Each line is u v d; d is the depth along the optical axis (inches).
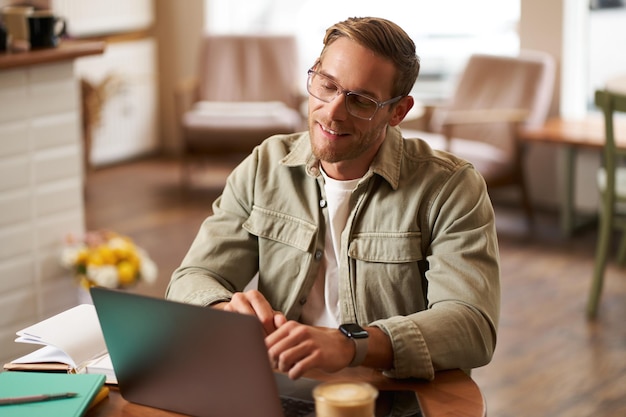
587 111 247.1
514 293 183.9
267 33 278.4
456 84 247.4
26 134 142.1
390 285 78.1
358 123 73.2
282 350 62.6
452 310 71.6
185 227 230.1
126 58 293.9
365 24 73.2
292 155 82.7
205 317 58.0
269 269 82.7
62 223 150.3
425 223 77.9
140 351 62.8
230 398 60.1
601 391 141.4
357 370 70.3
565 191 221.8
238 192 84.8
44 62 139.9
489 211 77.9
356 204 79.4
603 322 168.9
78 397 62.7
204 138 258.5
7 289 143.5
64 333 71.7
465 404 64.6
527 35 243.4
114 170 289.4
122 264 153.5
